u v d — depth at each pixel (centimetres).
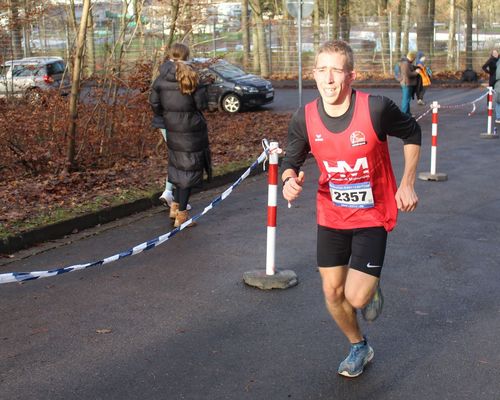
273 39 3588
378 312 421
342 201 405
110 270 661
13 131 1109
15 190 959
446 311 545
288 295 586
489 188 1018
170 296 589
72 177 1047
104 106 1198
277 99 2677
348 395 411
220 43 3541
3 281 383
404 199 394
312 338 495
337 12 3575
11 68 1288
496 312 542
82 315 548
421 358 461
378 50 3544
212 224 834
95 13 1449
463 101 2441
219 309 557
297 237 769
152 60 1245
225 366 453
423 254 696
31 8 1265
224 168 1137
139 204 912
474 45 3469
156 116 839
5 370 452
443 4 5350
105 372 447
